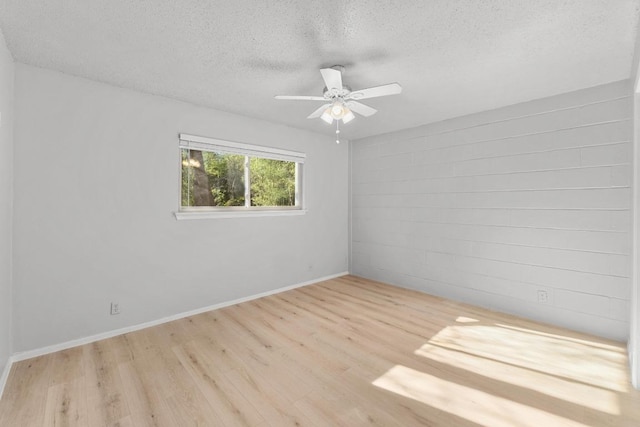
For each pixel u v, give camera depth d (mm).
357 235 4801
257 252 3711
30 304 2271
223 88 2727
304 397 1830
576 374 2064
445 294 3732
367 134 4465
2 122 1896
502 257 3240
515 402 1781
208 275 3275
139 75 2461
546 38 1919
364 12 1660
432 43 1979
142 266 2824
